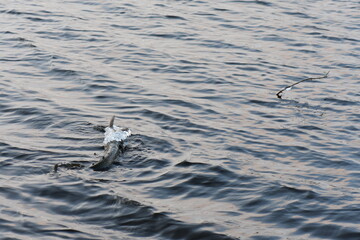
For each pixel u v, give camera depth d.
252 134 13.14
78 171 10.66
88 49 19.14
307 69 18.39
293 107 15.07
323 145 12.70
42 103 14.16
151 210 9.43
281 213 9.60
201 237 8.78
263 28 22.92
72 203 9.55
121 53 18.95
